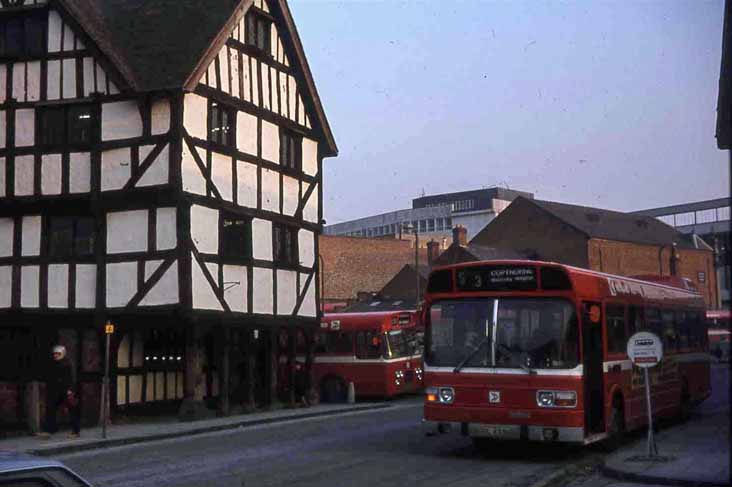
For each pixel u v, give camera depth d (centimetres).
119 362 2486
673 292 2195
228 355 2614
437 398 1514
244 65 2689
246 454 1667
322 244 6234
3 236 2561
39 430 2075
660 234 7762
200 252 2444
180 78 2402
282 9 2827
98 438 1969
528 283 1481
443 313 1536
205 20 2581
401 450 1695
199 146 2483
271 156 2794
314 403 3033
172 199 2409
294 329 2947
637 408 1761
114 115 2478
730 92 1975
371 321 3275
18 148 2556
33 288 2522
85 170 2492
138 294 2417
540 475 1377
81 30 2516
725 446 1692
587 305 1510
